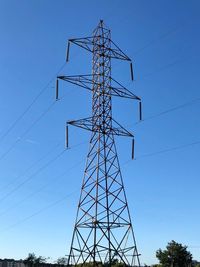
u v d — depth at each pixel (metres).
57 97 55.00
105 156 54.88
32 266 161.88
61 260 165.38
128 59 59.66
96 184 53.31
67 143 54.88
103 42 59.62
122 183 54.47
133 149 57.41
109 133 56.09
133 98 57.75
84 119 55.75
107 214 52.12
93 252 50.50
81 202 53.84
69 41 57.69
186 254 129.25
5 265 164.25
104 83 57.69
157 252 131.25
